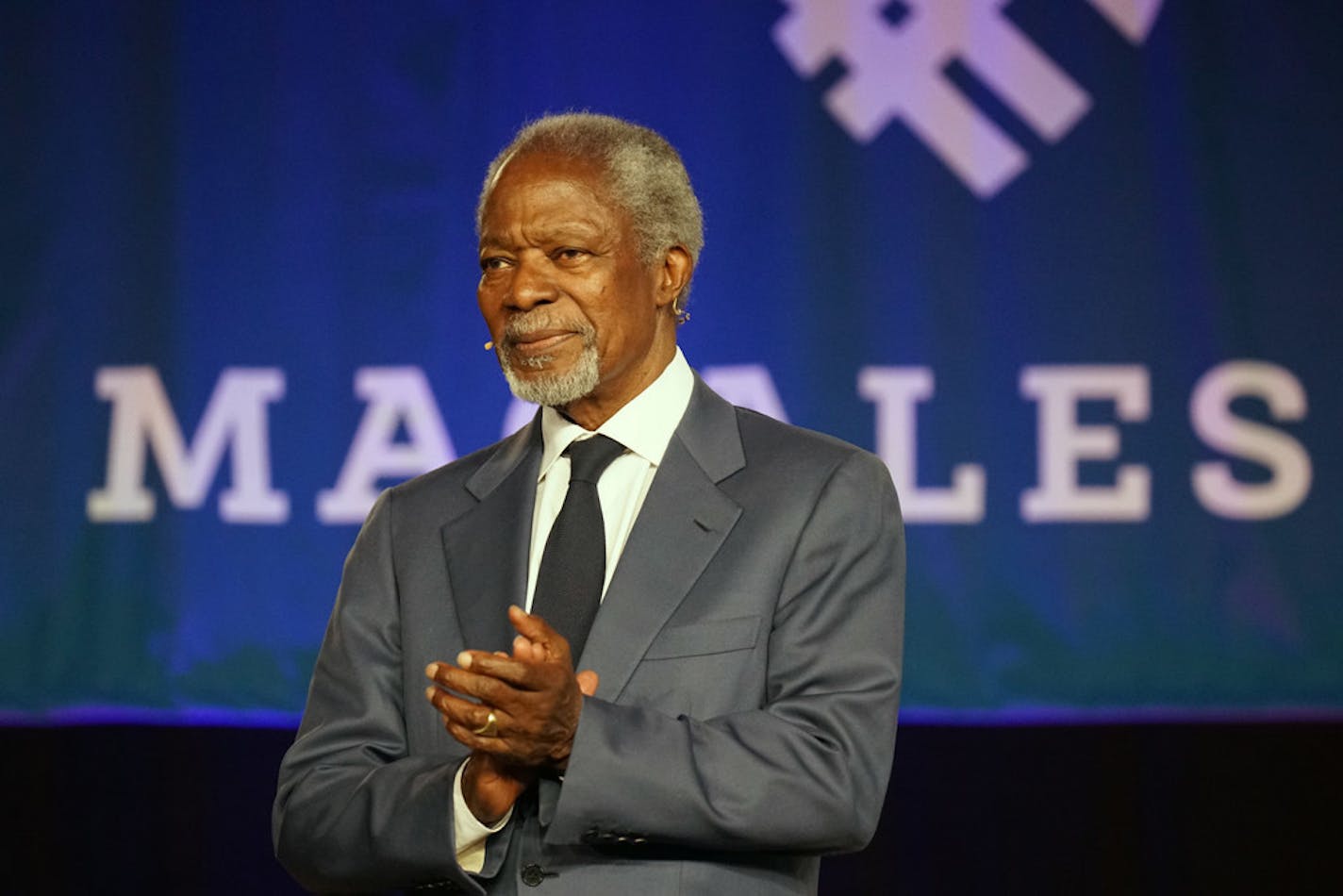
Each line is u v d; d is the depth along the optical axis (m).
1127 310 12.10
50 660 12.56
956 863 11.62
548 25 12.80
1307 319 11.97
